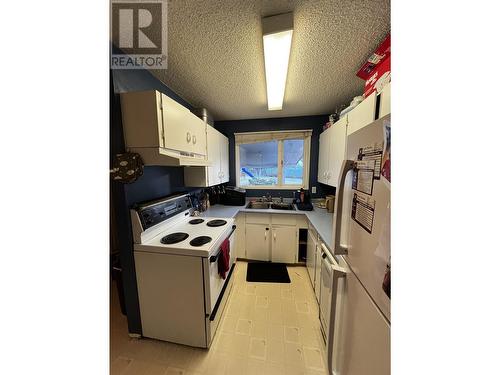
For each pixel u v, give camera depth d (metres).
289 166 3.23
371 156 0.63
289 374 1.23
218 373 1.24
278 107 2.38
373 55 1.26
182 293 1.37
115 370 1.27
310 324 1.65
